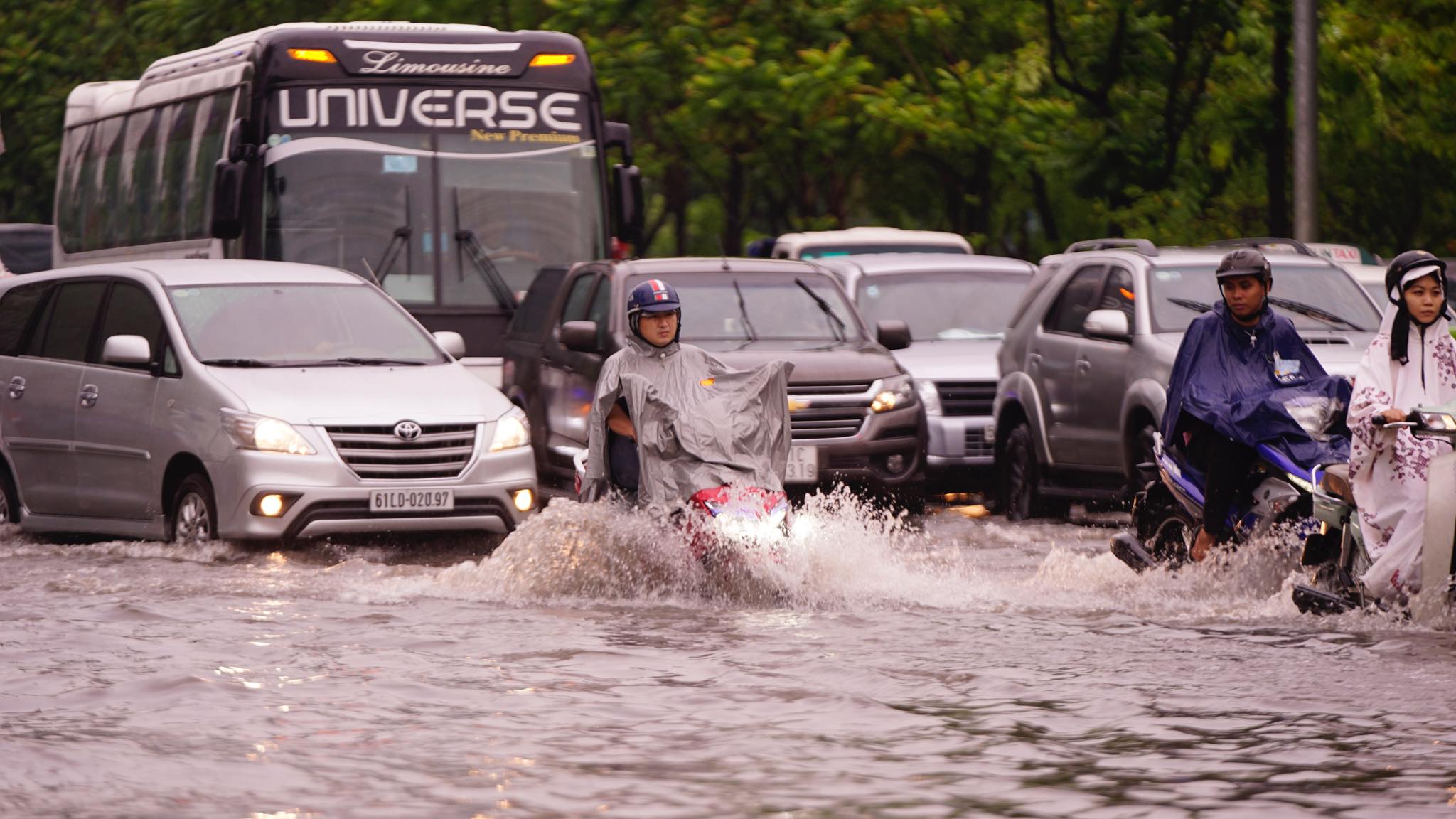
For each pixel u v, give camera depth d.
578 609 31.47
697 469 33.94
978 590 33.72
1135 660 25.55
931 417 57.94
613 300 51.72
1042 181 103.81
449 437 41.66
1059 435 52.25
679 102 106.44
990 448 58.06
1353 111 90.81
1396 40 79.31
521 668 24.95
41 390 46.81
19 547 43.94
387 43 64.88
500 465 41.97
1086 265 53.09
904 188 118.06
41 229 112.31
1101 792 17.66
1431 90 82.50
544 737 20.28
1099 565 35.72
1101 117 95.31
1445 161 92.94
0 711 21.73
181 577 36.38
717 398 34.72
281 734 20.38
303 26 65.12
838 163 113.88
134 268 46.44
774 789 17.77
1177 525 35.44
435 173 64.19
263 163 63.31
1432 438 28.84
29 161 134.00
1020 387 54.09
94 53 129.50
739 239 122.75
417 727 20.78
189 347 43.19
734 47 100.06
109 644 27.05
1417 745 19.77
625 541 33.88
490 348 63.97
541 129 65.50
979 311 64.56
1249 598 32.34
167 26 116.19
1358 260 61.34
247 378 42.09
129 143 79.44
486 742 20.00
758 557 33.03
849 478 49.47
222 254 67.44
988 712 21.67
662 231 150.50
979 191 107.44
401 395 42.03
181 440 41.91
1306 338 46.41
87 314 46.78
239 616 30.27
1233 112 92.19
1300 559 31.50
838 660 25.61
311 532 40.38
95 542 47.59
